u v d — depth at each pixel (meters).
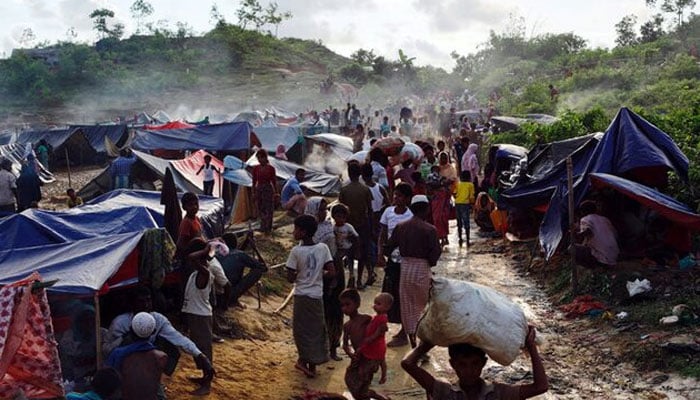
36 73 85.94
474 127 30.67
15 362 6.37
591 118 21.03
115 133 36.56
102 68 89.00
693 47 53.31
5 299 6.02
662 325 9.48
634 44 77.69
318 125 39.16
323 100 78.62
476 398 3.95
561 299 11.71
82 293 7.14
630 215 12.37
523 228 15.98
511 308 3.95
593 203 12.29
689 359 8.46
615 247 11.71
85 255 7.87
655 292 10.69
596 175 11.96
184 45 104.25
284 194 17.08
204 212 12.79
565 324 10.64
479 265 14.66
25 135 36.78
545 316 11.10
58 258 8.07
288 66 103.69
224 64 98.56
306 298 8.82
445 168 17.27
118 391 6.14
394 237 9.18
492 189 18.61
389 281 9.72
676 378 8.20
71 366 7.70
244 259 10.91
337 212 10.47
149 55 96.94
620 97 37.84
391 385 8.76
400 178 16.67
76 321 7.80
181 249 9.65
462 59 90.31
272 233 17.41
